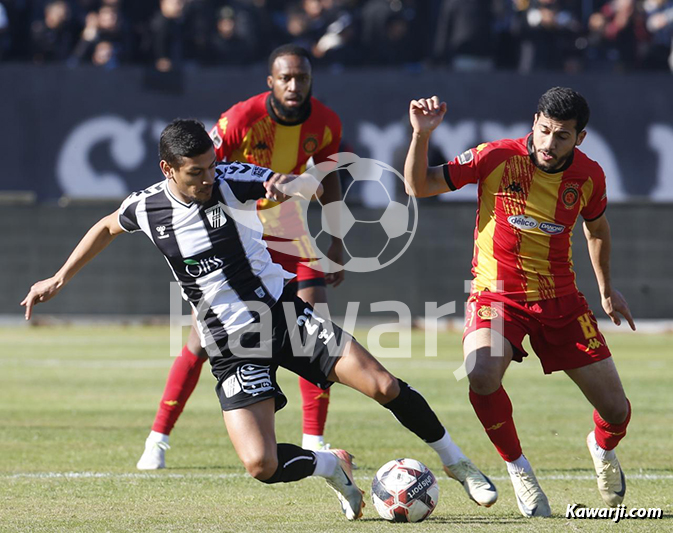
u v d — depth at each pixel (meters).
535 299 16.52
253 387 15.40
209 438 24.22
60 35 55.97
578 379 16.55
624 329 50.00
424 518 15.70
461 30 53.78
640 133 50.09
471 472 15.91
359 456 21.91
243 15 56.19
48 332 48.53
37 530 14.88
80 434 24.38
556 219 16.36
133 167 50.06
